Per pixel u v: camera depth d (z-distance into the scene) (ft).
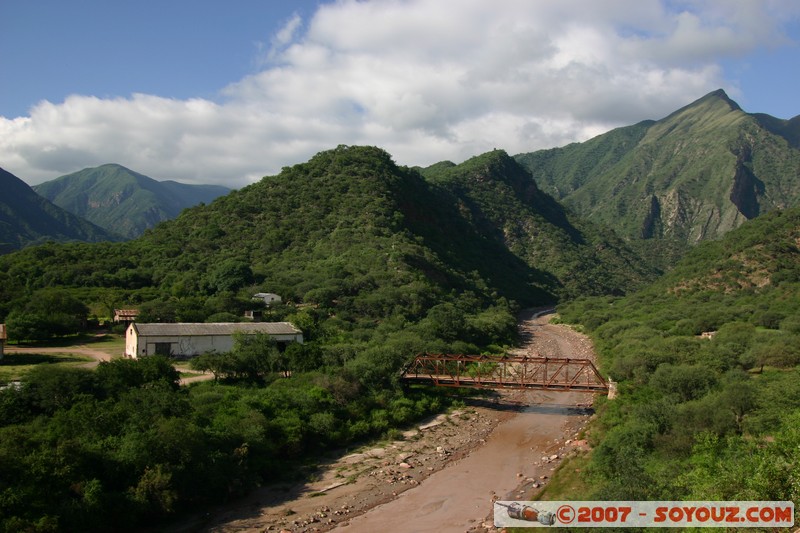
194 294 349.41
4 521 102.17
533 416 215.10
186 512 130.41
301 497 141.79
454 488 147.74
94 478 119.75
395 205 510.99
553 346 365.40
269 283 356.59
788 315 301.02
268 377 211.00
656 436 142.92
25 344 249.34
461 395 238.48
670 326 345.31
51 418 142.61
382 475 156.35
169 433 133.18
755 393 148.97
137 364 183.11
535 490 144.77
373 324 316.19
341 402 197.36
